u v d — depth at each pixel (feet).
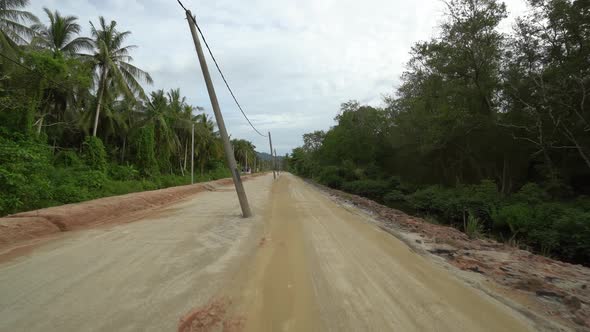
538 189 47.70
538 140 54.08
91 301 11.37
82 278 13.83
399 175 100.63
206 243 20.85
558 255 31.32
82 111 79.00
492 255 19.72
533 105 53.72
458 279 14.47
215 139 150.00
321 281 13.75
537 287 13.60
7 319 9.98
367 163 114.52
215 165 174.09
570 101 47.39
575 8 45.88
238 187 32.76
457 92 62.64
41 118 61.87
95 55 69.51
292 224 28.58
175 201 49.32
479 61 58.75
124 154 102.68
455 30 60.18
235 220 30.45
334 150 125.80
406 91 87.66
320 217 33.24
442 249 20.42
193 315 10.32
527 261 18.72
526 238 36.96
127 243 20.68
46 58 54.60
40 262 16.21
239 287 12.91
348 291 12.61
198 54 32.53
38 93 54.44
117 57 72.64
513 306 11.59
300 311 10.71
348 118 116.26
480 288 13.38
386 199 78.28
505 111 59.82
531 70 53.72
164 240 21.65
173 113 111.55
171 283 13.29
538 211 38.99
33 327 9.50
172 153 118.21
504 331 9.64
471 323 10.07
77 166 57.88
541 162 58.13
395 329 9.53
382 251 19.40
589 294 13.39
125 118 100.01
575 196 49.26
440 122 64.44
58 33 65.92
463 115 59.93
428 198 62.13
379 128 108.17
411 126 77.10
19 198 31.71
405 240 23.18
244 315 10.39
